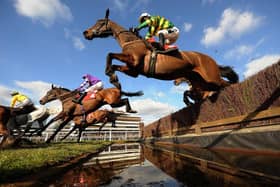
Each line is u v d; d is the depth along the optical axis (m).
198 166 2.48
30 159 2.83
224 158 2.97
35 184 1.67
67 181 1.84
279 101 3.01
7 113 5.99
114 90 9.07
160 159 3.58
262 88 3.36
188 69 4.49
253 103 3.57
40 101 8.88
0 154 3.41
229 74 5.20
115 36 4.64
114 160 3.64
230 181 1.58
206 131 5.31
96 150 5.85
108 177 2.01
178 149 5.73
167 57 4.14
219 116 4.66
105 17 4.82
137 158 3.92
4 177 1.76
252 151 3.35
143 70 4.17
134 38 4.32
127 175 2.11
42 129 8.66
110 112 12.97
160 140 10.65
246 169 2.02
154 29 4.52
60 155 3.49
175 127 7.99
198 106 5.76
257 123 3.41
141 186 1.60
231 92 4.20
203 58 4.62
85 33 4.91
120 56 3.92
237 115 4.01
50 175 2.02
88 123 11.72
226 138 4.16
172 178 1.87
